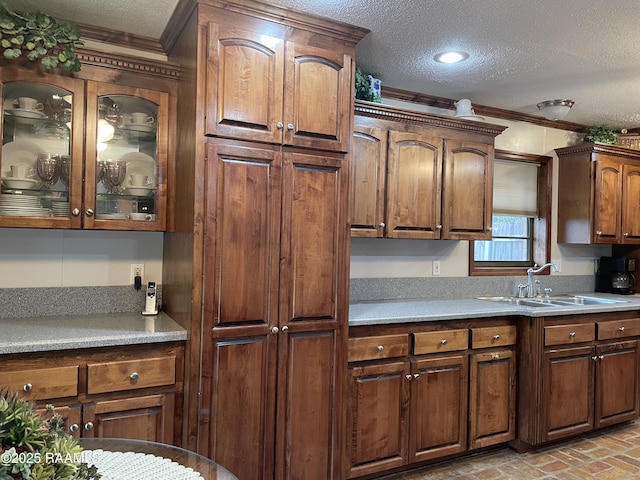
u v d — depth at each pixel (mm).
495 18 2266
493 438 2920
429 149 2990
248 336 2086
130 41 2473
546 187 4082
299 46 2178
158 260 2611
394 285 3316
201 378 1987
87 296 2451
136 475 1166
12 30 1980
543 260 4070
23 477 747
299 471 2201
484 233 3201
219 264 2025
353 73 2342
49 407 980
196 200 1986
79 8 2184
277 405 2150
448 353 2764
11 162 2074
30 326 2109
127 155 2309
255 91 2078
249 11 2064
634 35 2434
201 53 1982
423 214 2971
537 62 2809
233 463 2055
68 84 2131
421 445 2668
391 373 2574
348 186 2318
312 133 2207
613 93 3365
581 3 2109
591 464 2852
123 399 1966
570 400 3115
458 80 3129
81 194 2162
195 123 1993
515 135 3941
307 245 2211
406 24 2328
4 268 2289
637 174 4094
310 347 2225
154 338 2004
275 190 2131
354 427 2467
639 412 3473
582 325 3168
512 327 3006
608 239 3938
